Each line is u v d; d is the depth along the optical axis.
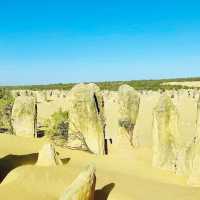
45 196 21.61
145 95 78.06
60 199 18.95
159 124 32.31
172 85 113.88
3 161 29.80
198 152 26.67
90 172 19.83
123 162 33.12
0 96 47.94
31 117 40.38
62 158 32.72
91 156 34.34
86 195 19.22
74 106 36.50
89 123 36.16
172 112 32.22
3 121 43.53
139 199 22.14
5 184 23.45
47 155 27.39
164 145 31.95
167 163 31.53
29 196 21.59
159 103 32.75
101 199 22.11
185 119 47.62
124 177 26.77
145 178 27.98
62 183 23.17
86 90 36.84
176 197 22.69
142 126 45.78
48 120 41.75
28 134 40.25
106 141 38.25
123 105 38.22
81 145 36.19
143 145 37.84
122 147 36.94
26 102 40.72
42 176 24.08
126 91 38.56
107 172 28.58
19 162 29.72
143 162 33.34
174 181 28.50
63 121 38.91
